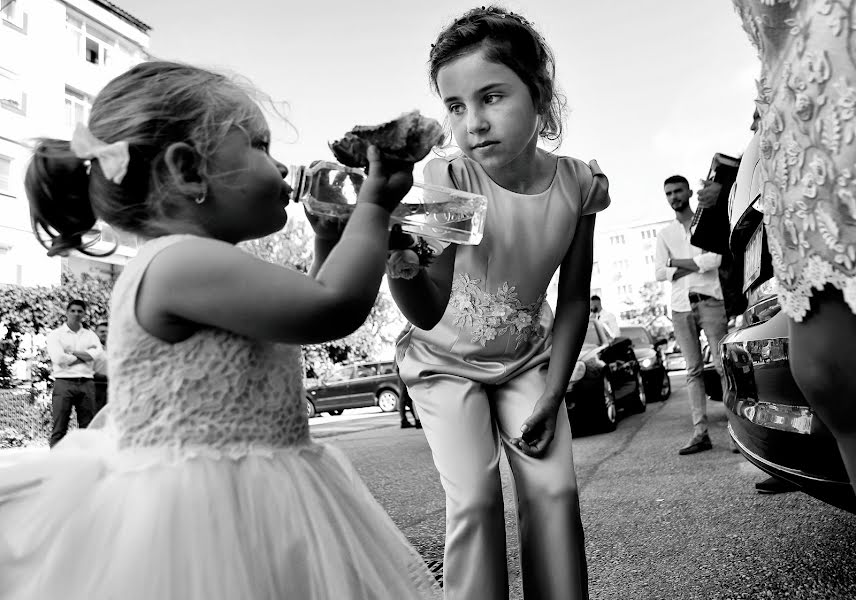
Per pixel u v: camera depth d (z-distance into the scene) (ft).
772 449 6.75
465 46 5.21
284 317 3.39
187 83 3.90
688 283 16.61
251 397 3.76
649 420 25.34
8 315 44.42
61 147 4.11
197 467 3.49
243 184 3.89
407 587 4.18
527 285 5.82
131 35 79.25
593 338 26.48
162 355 3.62
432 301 5.25
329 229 4.34
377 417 45.47
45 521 3.52
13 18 65.92
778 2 3.78
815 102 3.67
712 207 11.42
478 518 5.14
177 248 3.59
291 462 3.84
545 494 5.36
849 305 3.74
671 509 11.11
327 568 3.62
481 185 5.81
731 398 8.05
